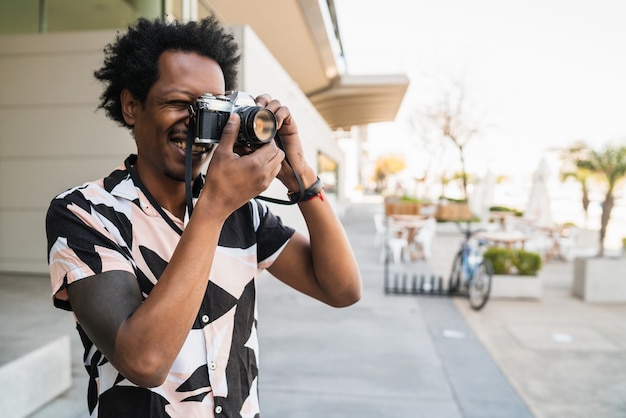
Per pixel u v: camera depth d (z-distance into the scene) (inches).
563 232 395.9
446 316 210.5
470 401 127.5
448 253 413.7
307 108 442.0
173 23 35.1
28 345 112.0
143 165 35.6
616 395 133.2
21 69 235.9
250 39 224.2
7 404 99.4
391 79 771.4
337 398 127.5
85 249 30.2
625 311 227.0
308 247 43.4
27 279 227.3
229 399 34.0
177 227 34.7
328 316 205.9
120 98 37.0
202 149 32.7
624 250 298.7
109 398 32.4
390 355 160.7
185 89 32.4
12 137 238.8
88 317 28.9
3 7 242.8
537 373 148.7
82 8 243.3
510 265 257.1
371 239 497.0
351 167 1956.2
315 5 460.4
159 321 27.1
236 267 36.9
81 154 235.8
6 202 240.5
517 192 1323.8
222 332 34.4
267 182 30.1
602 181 269.0
